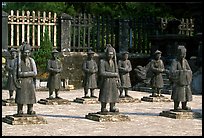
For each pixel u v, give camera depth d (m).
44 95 23.73
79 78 29.33
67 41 29.47
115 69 14.85
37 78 27.02
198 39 29.34
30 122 13.87
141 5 41.56
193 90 25.75
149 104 20.28
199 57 28.11
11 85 18.97
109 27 31.20
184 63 15.96
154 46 31.11
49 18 29.22
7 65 19.03
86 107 18.80
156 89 22.56
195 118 15.89
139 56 31.17
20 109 14.02
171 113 15.99
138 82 30.41
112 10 42.59
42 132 12.52
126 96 21.06
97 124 14.12
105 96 14.74
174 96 15.98
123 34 31.34
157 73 21.50
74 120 14.90
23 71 13.72
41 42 28.83
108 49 14.73
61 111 17.33
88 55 20.75
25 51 13.69
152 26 32.56
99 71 14.83
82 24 30.25
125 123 14.45
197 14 30.50
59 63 19.94
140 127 13.70
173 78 15.88
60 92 26.14
